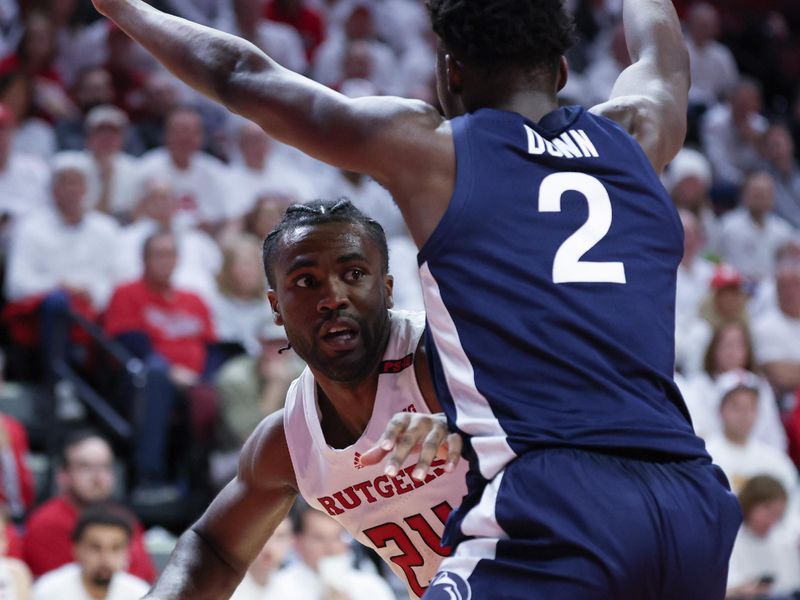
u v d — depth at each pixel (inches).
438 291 134.7
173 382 414.3
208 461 411.2
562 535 125.9
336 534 335.0
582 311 132.6
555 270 133.6
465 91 143.5
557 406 130.5
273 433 175.9
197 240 472.1
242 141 517.3
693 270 518.0
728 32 791.1
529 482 128.3
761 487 366.0
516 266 133.2
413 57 662.5
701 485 132.8
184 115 502.6
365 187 536.1
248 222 473.7
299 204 159.8
